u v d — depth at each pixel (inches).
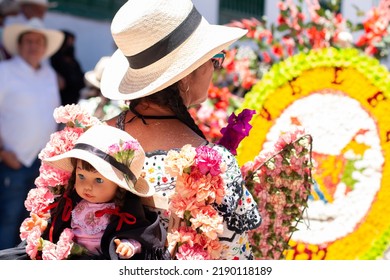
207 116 185.5
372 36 206.7
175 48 109.0
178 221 106.9
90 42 339.9
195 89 114.0
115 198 106.8
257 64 205.9
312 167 125.6
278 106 167.6
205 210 103.5
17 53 265.4
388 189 167.0
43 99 262.7
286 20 207.6
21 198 261.4
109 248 104.0
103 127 108.2
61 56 293.0
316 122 167.9
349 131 168.1
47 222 112.7
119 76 119.7
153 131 110.5
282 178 124.3
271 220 126.2
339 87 168.1
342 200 167.8
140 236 103.6
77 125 114.2
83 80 297.7
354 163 168.2
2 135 257.9
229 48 214.8
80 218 107.7
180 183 103.7
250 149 165.8
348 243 167.5
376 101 167.6
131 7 110.4
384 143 167.8
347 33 201.8
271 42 207.8
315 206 167.6
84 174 106.1
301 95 168.1
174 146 109.2
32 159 261.6
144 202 108.4
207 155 102.5
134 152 104.7
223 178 105.3
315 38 205.0
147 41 108.7
